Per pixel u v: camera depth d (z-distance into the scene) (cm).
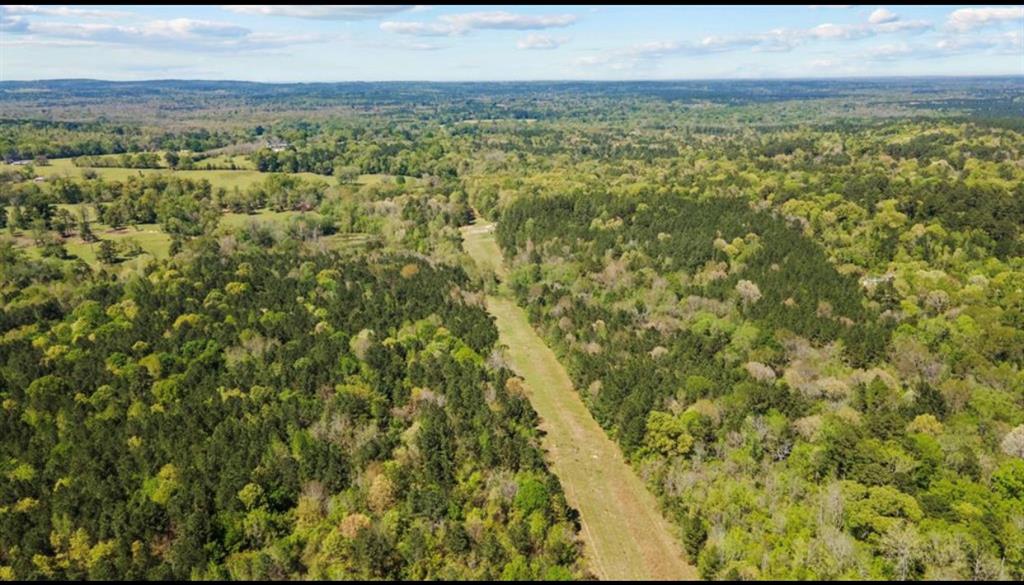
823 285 14150
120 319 12850
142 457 8981
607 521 9031
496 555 7631
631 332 13212
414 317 13738
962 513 7750
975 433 9688
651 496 9525
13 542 7712
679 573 8125
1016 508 8000
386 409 10319
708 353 12150
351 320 13275
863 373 11331
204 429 9788
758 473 9056
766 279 14688
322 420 9825
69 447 9231
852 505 7975
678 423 9725
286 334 12631
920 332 12431
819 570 7219
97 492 8369
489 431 9731
